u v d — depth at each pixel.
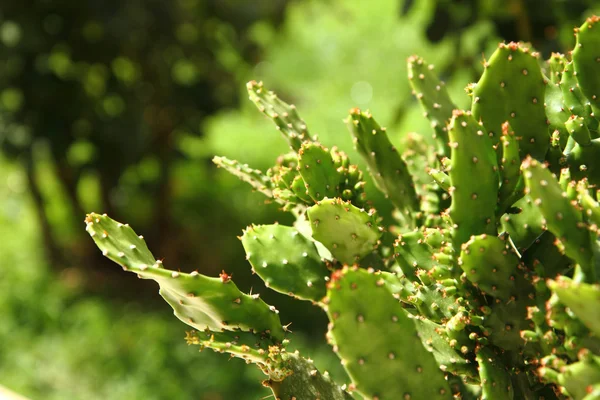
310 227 1.18
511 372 1.02
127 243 0.99
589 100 1.12
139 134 4.78
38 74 4.55
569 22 3.09
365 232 1.10
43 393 3.86
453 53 3.44
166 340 4.33
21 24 4.46
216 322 1.05
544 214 0.85
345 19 9.02
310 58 8.80
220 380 3.94
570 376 0.83
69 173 5.36
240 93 5.57
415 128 6.45
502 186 0.99
